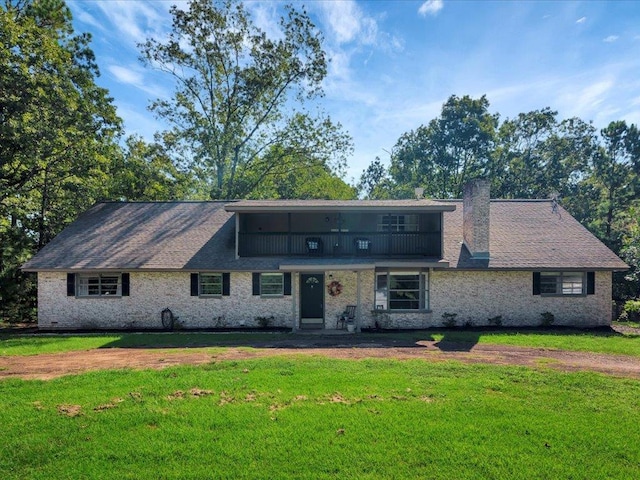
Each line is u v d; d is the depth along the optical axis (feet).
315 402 23.06
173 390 25.02
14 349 39.63
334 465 16.48
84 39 73.77
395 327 54.54
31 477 15.75
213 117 101.35
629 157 114.32
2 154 59.77
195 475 15.80
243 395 24.14
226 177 107.34
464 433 19.15
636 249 68.18
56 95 60.95
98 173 71.51
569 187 131.95
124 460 16.92
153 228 63.21
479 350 38.27
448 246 58.44
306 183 118.52
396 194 152.05
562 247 57.62
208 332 52.16
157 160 97.25
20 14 69.72
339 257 55.21
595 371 30.22
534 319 54.95
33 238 71.87
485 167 138.82
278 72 98.02
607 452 17.65
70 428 19.67
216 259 55.42
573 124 136.26
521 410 21.91
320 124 104.01
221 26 93.71
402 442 18.31
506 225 63.26
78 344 42.32
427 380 27.12
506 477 15.75
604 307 54.95
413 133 148.66
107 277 56.08
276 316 55.11
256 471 16.07
